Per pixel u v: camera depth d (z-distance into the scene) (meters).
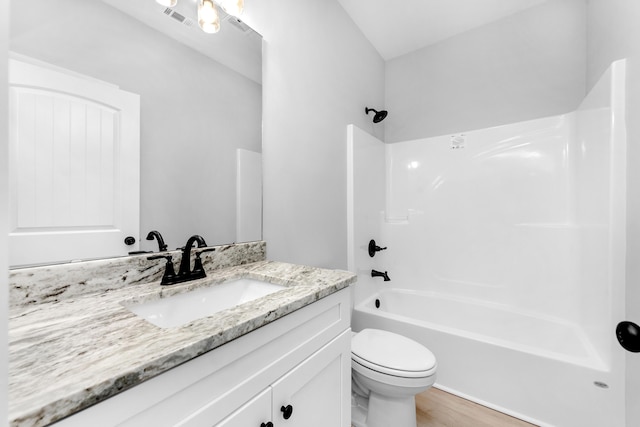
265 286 0.99
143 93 0.88
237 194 1.18
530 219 1.84
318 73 1.61
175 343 0.47
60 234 0.71
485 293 1.99
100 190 0.79
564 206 1.74
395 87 2.44
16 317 0.59
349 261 1.89
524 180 1.87
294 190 1.44
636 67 1.09
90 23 0.76
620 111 1.18
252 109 1.23
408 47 2.30
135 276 0.84
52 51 0.70
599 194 1.35
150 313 0.75
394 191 2.40
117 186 0.82
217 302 0.93
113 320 0.57
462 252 2.08
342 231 1.84
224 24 1.12
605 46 1.40
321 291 0.81
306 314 0.77
